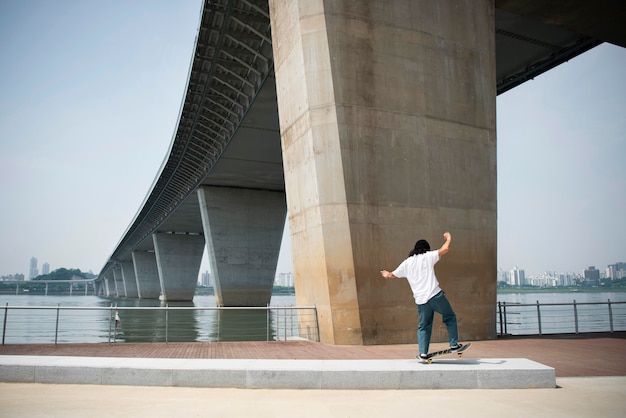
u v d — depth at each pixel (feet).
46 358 23.13
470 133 49.29
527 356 32.07
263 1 84.23
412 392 19.51
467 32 50.93
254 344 41.32
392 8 46.70
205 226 168.86
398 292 42.55
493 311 47.80
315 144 42.73
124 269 481.87
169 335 69.87
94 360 22.47
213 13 89.35
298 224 46.65
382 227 42.83
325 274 41.70
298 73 44.93
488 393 19.24
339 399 18.15
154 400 17.80
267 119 120.47
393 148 44.50
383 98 44.78
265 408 16.62
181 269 270.46
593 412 16.02
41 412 15.70
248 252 167.53
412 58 46.93
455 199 47.19
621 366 27.48
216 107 127.65
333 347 38.99
